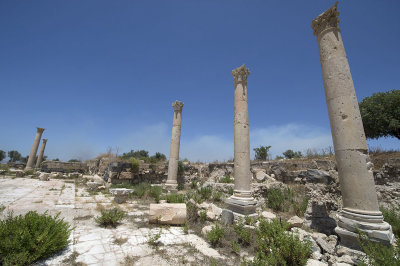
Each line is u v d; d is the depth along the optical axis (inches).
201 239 240.4
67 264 166.9
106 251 196.7
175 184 617.6
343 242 209.5
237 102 390.0
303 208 359.6
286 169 569.6
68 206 361.1
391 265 144.2
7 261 145.4
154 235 245.0
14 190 482.6
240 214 319.3
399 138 667.4
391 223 265.4
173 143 650.2
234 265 181.2
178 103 676.1
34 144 1168.2
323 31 267.6
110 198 462.3
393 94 628.1
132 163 717.9
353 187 213.3
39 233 176.4
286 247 174.1
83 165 1071.0
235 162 364.2
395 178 397.7
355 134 221.9
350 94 234.7
